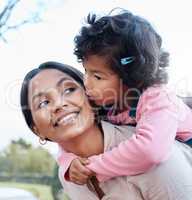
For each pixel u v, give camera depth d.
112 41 1.24
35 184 9.17
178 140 1.32
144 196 1.19
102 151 1.23
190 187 1.17
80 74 1.28
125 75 1.25
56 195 7.87
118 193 1.20
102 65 1.25
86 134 1.22
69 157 1.25
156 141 1.16
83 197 1.27
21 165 9.96
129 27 1.26
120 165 1.16
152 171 1.16
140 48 1.25
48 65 1.26
